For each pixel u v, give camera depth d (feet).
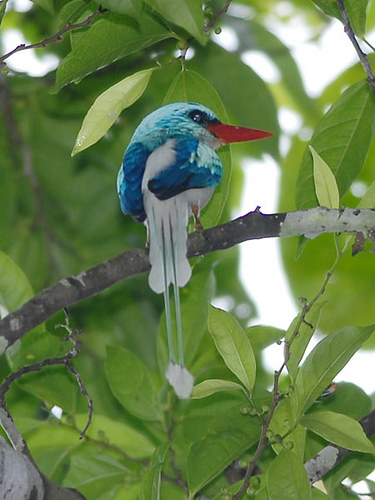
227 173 37.19
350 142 36.81
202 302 41.65
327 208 32.27
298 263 54.70
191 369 43.62
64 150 56.59
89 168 56.85
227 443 31.91
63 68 33.37
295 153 54.65
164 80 53.47
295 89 53.93
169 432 39.42
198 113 36.91
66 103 56.44
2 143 55.93
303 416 31.14
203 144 35.58
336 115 36.86
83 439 39.37
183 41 34.63
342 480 36.81
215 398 40.09
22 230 55.77
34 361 38.34
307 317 32.01
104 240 56.34
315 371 31.65
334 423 30.42
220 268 56.13
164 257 31.83
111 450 39.99
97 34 33.35
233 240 32.17
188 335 41.37
